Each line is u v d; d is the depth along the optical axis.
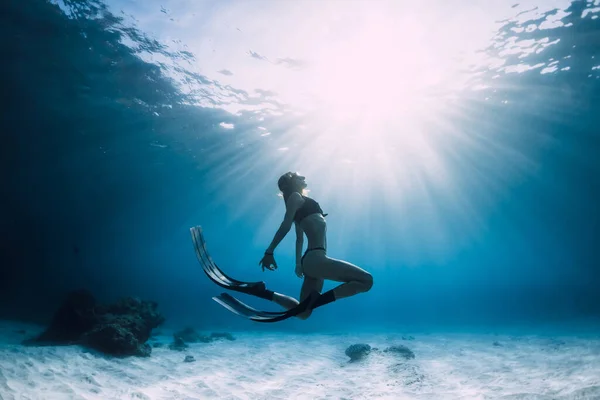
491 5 14.26
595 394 5.91
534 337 16.44
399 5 14.48
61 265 51.81
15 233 40.03
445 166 29.98
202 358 12.61
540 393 6.50
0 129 23.89
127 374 9.70
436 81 18.73
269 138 24.14
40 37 15.36
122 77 17.83
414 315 44.78
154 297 58.00
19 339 13.55
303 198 3.12
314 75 18.17
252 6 14.37
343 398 7.67
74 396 7.54
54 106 20.92
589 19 14.63
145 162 28.47
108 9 13.98
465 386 8.02
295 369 11.03
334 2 14.36
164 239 58.78
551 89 19.59
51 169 30.27
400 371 9.60
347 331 24.11
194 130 23.05
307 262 2.79
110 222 45.56
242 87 18.78
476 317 35.97
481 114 21.77
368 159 27.94
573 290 76.06
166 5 13.97
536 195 40.28
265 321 2.59
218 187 34.47
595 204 42.84
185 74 17.69
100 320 12.81
